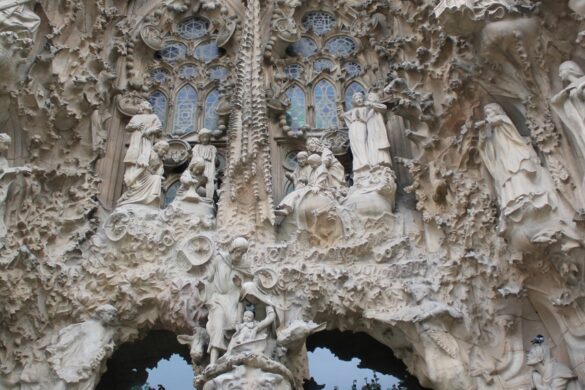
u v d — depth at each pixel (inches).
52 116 358.6
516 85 331.9
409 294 331.0
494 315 317.1
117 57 432.1
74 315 335.3
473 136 336.5
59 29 370.6
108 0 432.8
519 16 323.9
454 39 350.9
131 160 379.6
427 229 354.3
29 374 315.6
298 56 465.7
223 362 288.8
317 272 340.5
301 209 356.2
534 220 294.0
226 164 384.5
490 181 328.2
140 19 468.1
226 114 424.8
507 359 308.8
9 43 328.8
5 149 330.3
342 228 353.1
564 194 298.4
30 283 325.7
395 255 347.9
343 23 485.1
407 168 370.6
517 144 311.9
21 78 341.1
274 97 437.1
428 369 314.2
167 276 342.3
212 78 458.0
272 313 309.1
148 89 442.9
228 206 362.6
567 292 297.1
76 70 376.8
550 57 325.4
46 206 352.5
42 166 357.1
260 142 373.7
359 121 393.4
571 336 298.5
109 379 363.6
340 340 372.2
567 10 320.2
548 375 297.9
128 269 345.7
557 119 312.5
